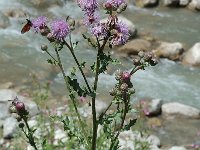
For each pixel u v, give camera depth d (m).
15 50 12.30
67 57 12.21
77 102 7.99
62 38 4.17
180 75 12.05
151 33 14.24
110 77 11.25
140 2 16.41
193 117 9.62
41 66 11.44
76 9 15.50
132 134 7.83
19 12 14.29
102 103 9.41
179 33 14.49
